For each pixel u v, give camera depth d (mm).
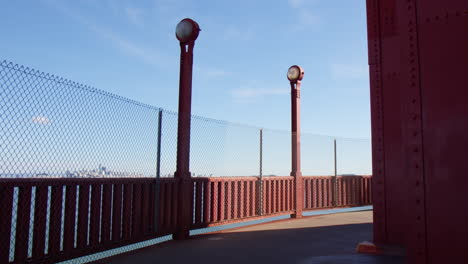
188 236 8031
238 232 8859
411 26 3660
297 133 12156
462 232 3215
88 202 5594
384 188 6266
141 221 6809
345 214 12898
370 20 6668
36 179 4695
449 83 3402
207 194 8773
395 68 6328
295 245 7094
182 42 8438
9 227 4398
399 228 6074
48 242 4965
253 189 10289
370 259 5789
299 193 11969
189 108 8281
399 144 6160
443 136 3383
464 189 3242
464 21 3391
